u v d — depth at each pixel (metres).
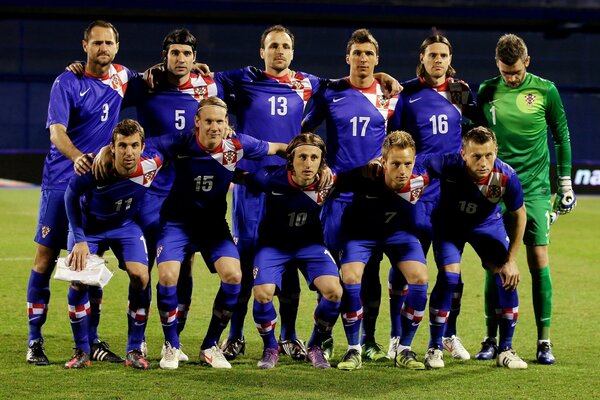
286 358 12.97
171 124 13.48
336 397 10.48
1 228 28.98
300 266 12.62
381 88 13.88
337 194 12.93
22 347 13.25
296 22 49.12
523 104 13.29
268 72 13.83
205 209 12.44
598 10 49.34
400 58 54.50
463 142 12.34
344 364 12.11
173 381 11.23
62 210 12.59
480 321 15.88
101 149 11.80
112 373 11.65
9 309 16.20
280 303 13.33
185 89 13.52
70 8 47.22
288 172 12.22
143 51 53.19
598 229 31.27
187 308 13.45
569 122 52.97
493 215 12.75
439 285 12.43
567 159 13.63
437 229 12.83
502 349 12.49
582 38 55.22
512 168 12.70
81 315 12.04
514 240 12.52
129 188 11.98
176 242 12.24
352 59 13.62
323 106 13.92
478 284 19.89
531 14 49.06
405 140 12.17
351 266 12.33
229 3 47.50
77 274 11.53
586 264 23.02
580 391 10.93
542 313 12.82
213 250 12.34
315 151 12.03
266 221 12.55
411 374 11.84
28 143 52.28
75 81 12.70
